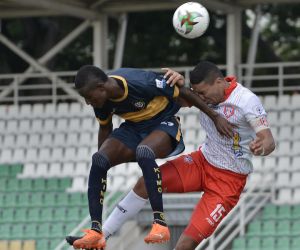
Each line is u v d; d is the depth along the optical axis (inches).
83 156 1621.6
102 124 653.9
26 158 1643.7
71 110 1692.9
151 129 639.8
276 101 1609.3
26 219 1504.7
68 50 2335.1
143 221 1417.3
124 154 635.5
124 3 1724.9
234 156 663.8
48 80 2159.2
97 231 617.9
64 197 1535.4
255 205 1433.3
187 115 1610.5
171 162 677.9
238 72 1679.4
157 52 2347.4
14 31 2308.1
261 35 2351.1
